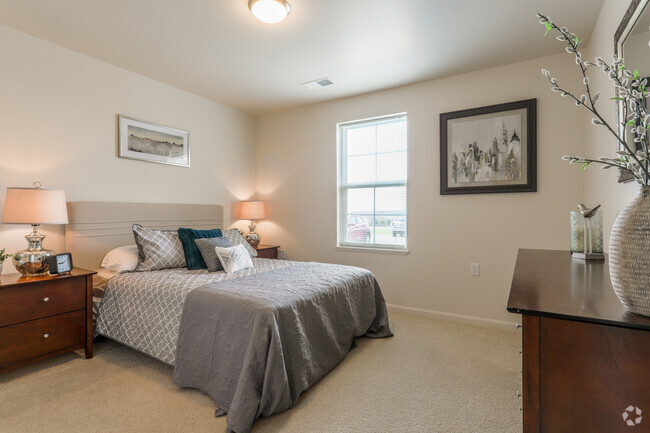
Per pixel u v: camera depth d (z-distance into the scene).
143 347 2.19
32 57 2.50
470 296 3.11
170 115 3.45
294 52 2.73
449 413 1.73
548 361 0.76
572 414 0.74
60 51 2.65
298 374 1.79
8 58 2.38
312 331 2.00
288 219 4.22
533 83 2.82
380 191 3.65
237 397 1.57
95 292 2.53
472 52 2.71
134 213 3.09
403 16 2.22
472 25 2.33
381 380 2.07
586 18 2.23
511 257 2.93
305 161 4.09
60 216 2.30
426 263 3.32
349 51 2.71
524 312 0.78
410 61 2.88
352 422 1.65
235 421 1.53
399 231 3.54
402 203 3.52
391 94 3.50
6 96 2.37
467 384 2.02
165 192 3.42
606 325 0.71
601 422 0.71
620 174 1.65
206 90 3.58
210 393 1.79
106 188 2.94
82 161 2.79
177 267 2.81
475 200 3.08
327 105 3.91
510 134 2.89
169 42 2.58
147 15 2.23
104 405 1.77
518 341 2.69
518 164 2.87
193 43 2.59
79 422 1.63
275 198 4.33
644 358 0.68
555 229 2.75
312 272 2.61
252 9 2.09
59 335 2.20
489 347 2.57
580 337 0.73
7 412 1.70
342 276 2.53
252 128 4.46
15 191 2.16
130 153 3.10
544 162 2.79
